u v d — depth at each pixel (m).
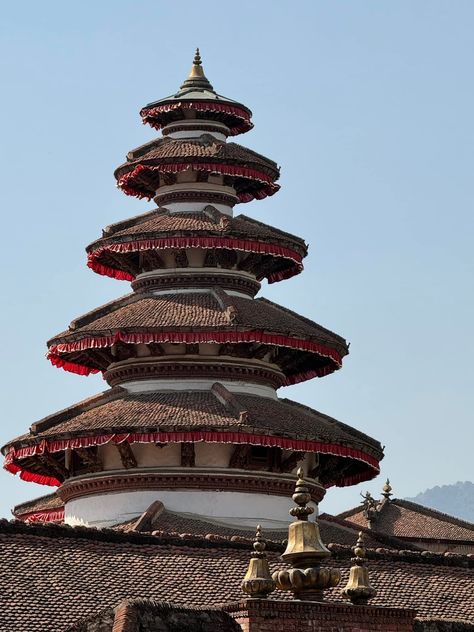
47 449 72.50
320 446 72.62
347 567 62.06
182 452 71.81
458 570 65.31
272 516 72.31
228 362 75.88
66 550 58.28
